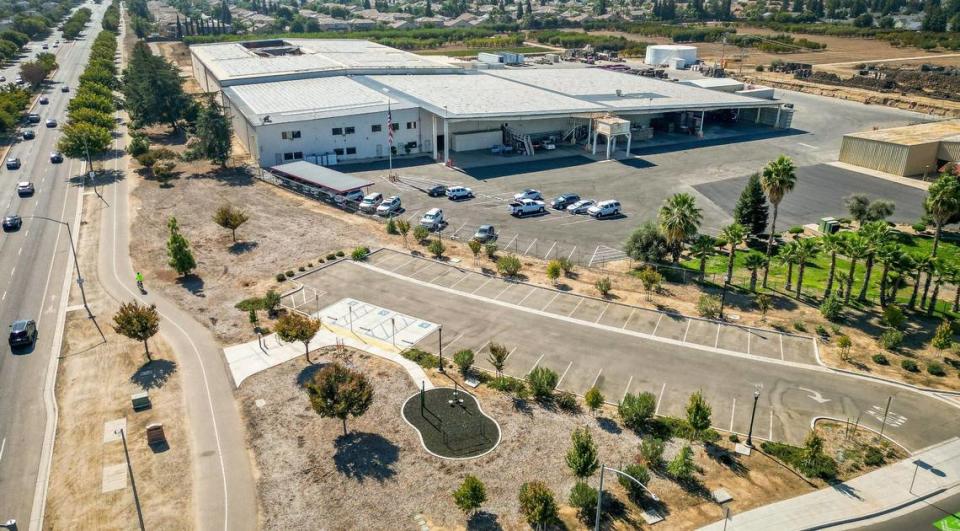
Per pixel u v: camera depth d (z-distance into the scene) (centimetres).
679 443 4234
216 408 4622
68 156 10025
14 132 12425
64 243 7538
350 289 6419
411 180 9788
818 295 6309
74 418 4531
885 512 3712
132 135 11619
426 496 3809
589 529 3559
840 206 8725
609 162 10788
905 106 14888
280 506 3756
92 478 3981
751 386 4866
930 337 5525
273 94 12094
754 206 7475
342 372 4356
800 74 18438
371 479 3941
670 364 5147
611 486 3866
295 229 7919
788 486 3897
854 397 4738
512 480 3925
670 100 12669
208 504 3775
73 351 5347
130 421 4488
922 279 6662
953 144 9862
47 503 3819
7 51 19838
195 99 14550
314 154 10550
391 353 5303
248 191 9300
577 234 7788
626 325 5734
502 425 4419
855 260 5975
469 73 15312
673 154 11319
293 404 4659
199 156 10300
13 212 8488
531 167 10481
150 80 11994
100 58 17550
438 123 11350
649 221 7494
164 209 8588
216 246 7438
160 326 5722
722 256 7219
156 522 3653
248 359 5222
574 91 13400
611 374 5012
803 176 10006
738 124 13738
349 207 8638
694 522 3619
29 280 6619
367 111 10794
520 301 6166
